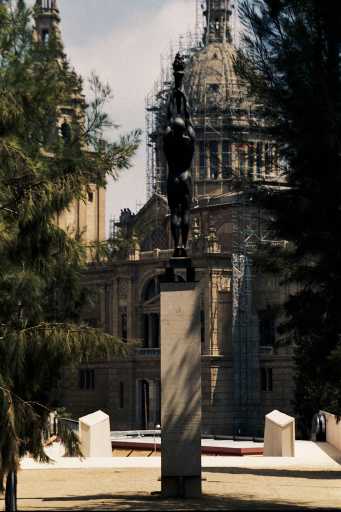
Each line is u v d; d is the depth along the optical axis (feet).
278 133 182.70
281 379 650.84
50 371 142.10
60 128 168.96
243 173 197.16
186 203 175.73
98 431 271.08
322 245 179.83
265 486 192.85
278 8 182.70
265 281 655.76
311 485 197.06
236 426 653.71
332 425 303.07
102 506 158.71
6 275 140.77
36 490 186.70
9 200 139.95
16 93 143.54
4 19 160.56
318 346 198.70
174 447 170.30
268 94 182.80
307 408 516.73
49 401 155.02
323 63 178.81
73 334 138.41
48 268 145.18
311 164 178.50
